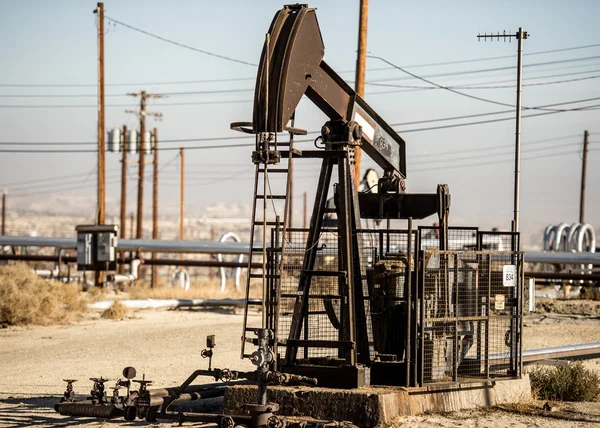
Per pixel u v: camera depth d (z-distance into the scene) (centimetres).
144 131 6419
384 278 1416
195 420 1209
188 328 2956
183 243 4491
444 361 1408
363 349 1368
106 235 4256
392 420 1252
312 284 1536
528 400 1480
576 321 3219
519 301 1465
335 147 1391
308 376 1331
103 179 4638
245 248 4431
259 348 1202
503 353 1634
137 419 1409
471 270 1426
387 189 1563
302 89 1300
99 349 2398
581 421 1334
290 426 1181
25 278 3288
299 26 1277
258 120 1265
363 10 3203
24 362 2158
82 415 1276
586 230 4916
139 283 4853
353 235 1386
